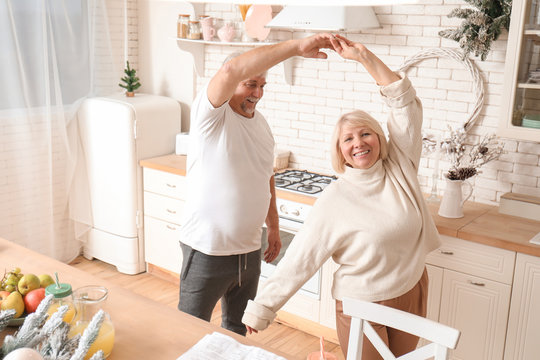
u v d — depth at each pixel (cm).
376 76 207
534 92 272
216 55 416
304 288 337
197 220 239
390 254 205
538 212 294
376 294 207
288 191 335
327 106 372
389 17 337
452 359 290
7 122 391
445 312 288
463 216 299
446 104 328
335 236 207
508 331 271
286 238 337
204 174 234
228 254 241
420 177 345
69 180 426
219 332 171
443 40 322
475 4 289
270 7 335
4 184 398
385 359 168
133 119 400
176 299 392
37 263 215
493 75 310
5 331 162
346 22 308
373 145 210
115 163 412
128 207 415
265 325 205
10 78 386
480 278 275
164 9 436
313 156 385
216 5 407
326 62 366
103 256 439
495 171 319
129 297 192
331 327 330
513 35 271
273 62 187
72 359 117
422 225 213
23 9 382
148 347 161
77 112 423
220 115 221
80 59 415
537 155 304
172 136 431
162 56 447
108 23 430
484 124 318
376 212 207
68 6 404
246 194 238
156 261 419
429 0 321
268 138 249
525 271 261
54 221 429
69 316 158
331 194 213
